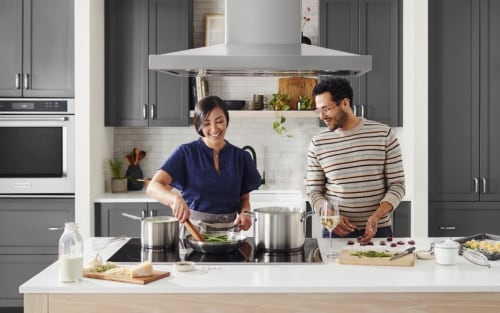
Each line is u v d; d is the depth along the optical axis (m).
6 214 4.68
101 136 4.93
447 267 2.41
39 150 4.67
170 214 4.68
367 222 2.91
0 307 4.71
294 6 3.03
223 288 2.12
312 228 4.67
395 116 4.86
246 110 5.08
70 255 2.19
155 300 2.14
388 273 2.31
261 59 2.86
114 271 2.25
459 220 4.75
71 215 4.66
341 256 2.50
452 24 4.72
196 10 5.30
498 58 4.73
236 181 3.02
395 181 3.13
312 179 3.22
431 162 4.74
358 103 4.86
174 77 4.94
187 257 2.57
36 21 4.66
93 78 4.68
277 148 5.33
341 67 2.86
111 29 4.93
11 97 4.68
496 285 2.13
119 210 4.69
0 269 4.70
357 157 3.10
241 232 2.75
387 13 4.83
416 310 2.15
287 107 4.98
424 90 4.57
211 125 2.90
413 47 4.57
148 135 5.35
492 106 4.73
